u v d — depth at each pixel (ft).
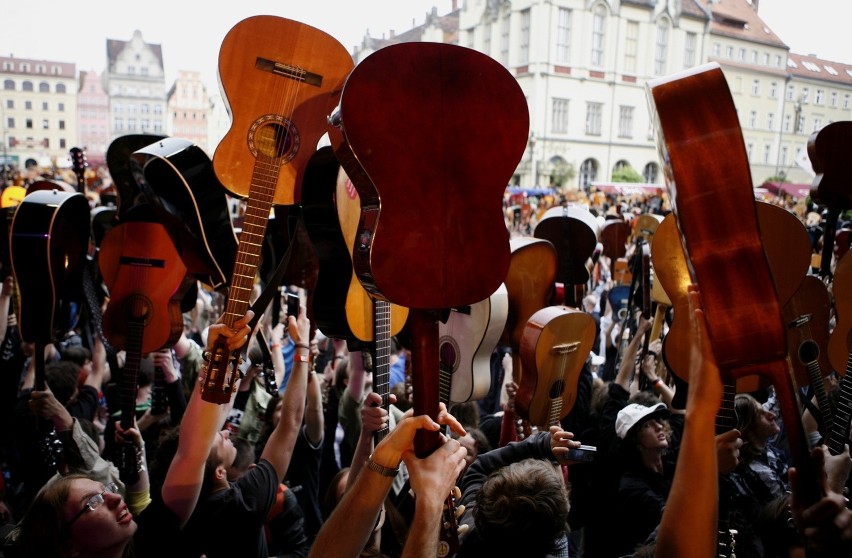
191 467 6.50
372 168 3.75
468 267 4.00
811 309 9.41
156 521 6.46
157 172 8.18
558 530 6.71
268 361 9.51
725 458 5.11
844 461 4.76
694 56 159.33
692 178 3.25
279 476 8.20
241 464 9.35
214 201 8.52
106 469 8.79
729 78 120.26
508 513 6.61
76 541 6.22
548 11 152.66
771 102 124.16
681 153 3.25
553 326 9.95
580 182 163.43
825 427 8.49
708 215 3.24
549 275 12.05
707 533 3.61
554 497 6.71
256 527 7.64
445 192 3.93
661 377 13.57
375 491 4.22
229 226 8.69
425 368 4.07
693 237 3.27
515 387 11.20
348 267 7.39
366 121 3.73
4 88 251.19
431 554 3.92
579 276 15.76
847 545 3.26
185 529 7.23
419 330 4.06
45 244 8.18
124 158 12.35
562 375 10.16
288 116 7.43
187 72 264.72
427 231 3.89
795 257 8.08
